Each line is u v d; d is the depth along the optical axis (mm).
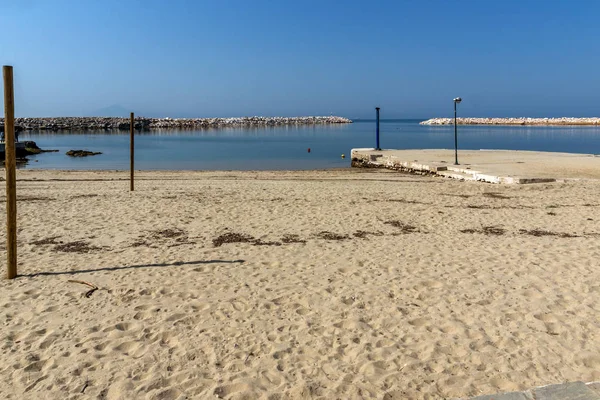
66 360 4230
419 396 3756
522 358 4309
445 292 5926
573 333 4770
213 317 5172
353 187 16078
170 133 84000
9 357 4273
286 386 3875
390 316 5215
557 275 6516
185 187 15914
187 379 3955
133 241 8406
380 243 8375
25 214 10641
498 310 5352
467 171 18906
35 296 5727
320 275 6578
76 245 8102
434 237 8859
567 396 3359
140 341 4609
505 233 9195
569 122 110500
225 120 133875
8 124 6102
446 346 4531
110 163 31656
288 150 43156
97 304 5508
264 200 12930
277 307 5461
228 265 7008
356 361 4277
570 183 16031
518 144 44688
